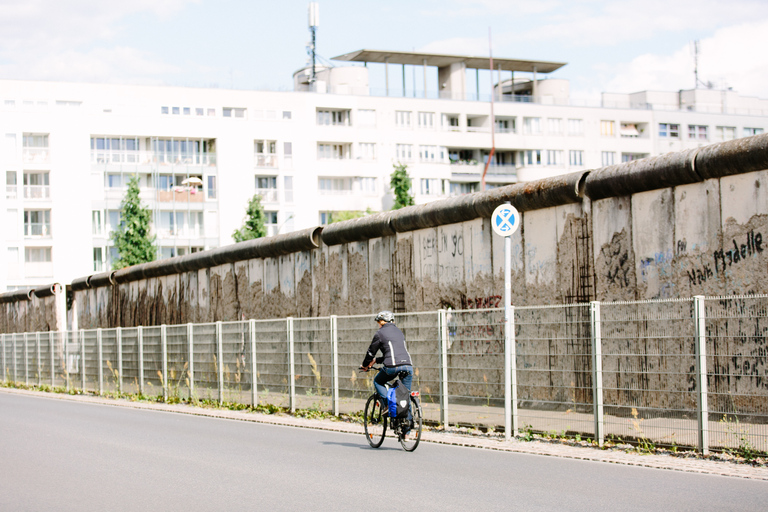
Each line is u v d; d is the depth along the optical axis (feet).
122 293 126.11
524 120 302.86
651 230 50.47
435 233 68.28
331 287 80.89
